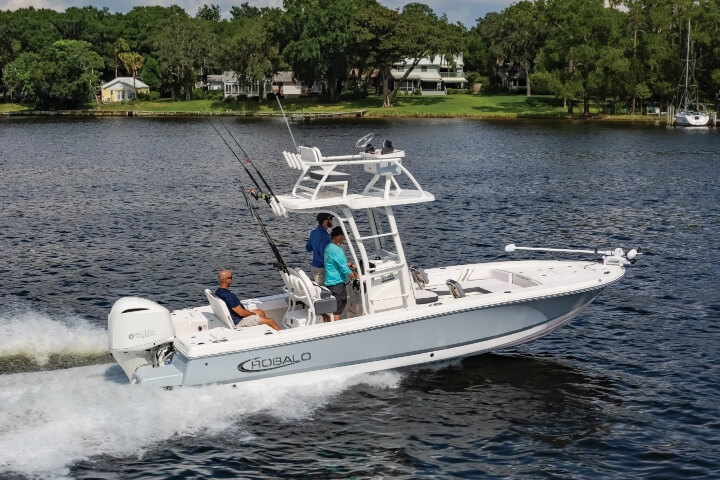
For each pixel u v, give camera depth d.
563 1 98.56
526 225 27.98
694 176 43.34
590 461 10.56
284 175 43.88
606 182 40.75
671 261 21.97
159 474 9.91
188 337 11.49
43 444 10.24
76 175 44.16
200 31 130.12
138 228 27.27
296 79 122.56
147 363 11.51
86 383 11.79
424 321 12.19
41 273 20.62
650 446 10.95
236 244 24.53
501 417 11.70
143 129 86.69
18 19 148.75
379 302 12.27
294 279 12.10
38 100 123.50
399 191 12.42
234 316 12.23
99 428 10.66
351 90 132.25
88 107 125.50
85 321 16.22
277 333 11.51
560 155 56.34
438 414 11.68
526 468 10.37
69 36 150.75
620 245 24.45
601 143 66.88
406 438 11.00
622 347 14.84
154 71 140.50
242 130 83.50
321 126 89.69
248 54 117.81
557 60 99.38
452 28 118.12
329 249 12.06
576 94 99.56
